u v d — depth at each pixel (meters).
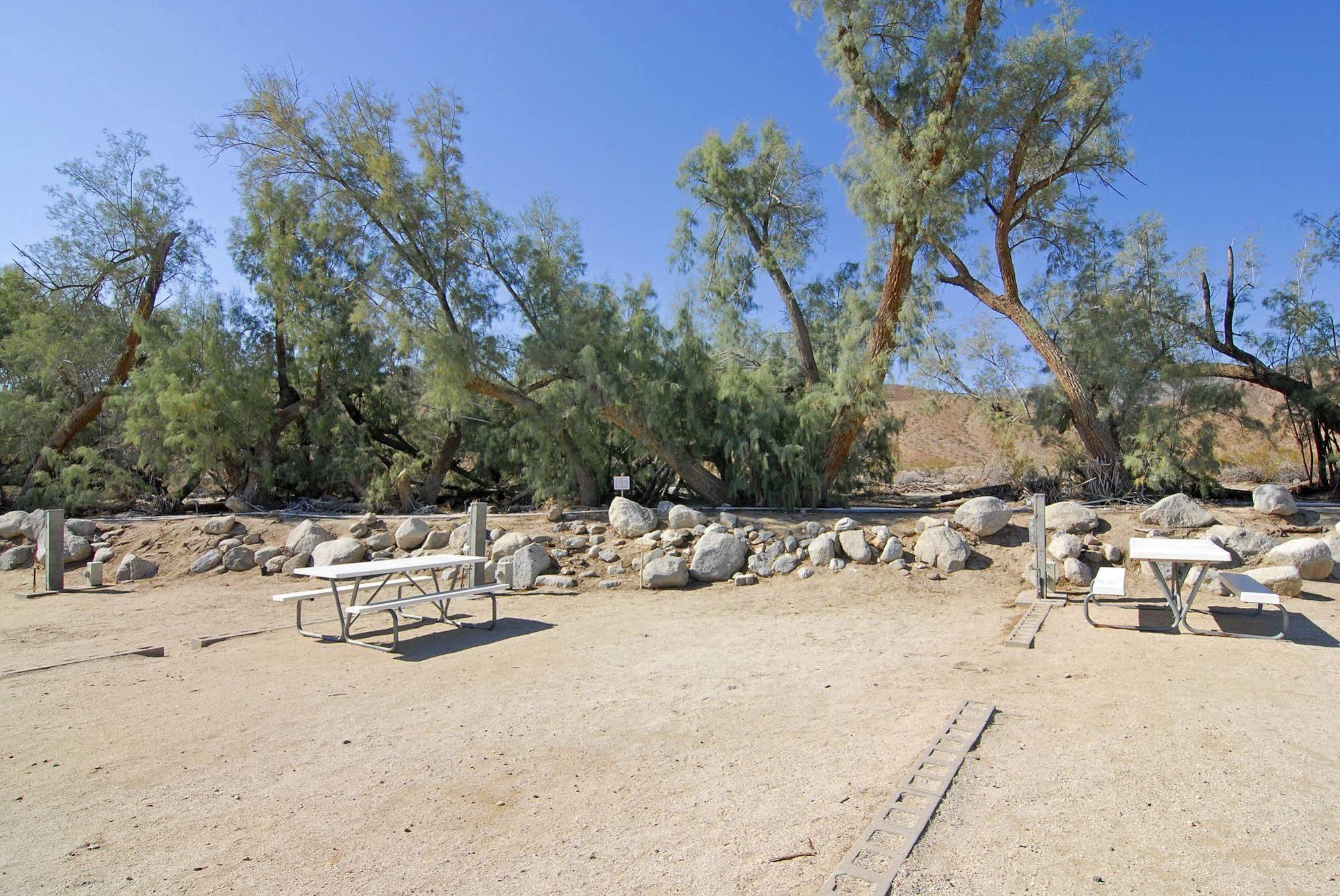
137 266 21.44
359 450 19.61
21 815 4.48
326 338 19.62
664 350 16.30
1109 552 11.66
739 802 4.41
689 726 5.83
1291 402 18.34
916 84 16.09
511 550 13.28
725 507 15.45
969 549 12.19
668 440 15.62
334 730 5.93
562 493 17.08
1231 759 4.75
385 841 4.09
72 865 3.87
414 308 15.23
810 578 11.99
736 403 15.89
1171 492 15.37
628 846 3.94
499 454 20.03
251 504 18.30
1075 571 11.12
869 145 15.95
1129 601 10.03
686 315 16.59
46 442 19.81
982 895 3.29
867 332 16.14
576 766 5.09
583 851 3.90
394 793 4.72
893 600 10.79
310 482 20.11
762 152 19.28
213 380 17.67
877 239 17.25
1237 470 22.20
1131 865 3.53
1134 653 7.43
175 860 3.92
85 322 20.61
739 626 9.59
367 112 15.37
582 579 12.53
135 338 20.30
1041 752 4.91
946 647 8.13
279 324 19.44
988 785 4.41
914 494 22.94
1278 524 12.27
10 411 19.27
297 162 15.34
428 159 15.14
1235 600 9.81
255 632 9.62
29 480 19.44
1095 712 5.69
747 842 3.91
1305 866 3.52
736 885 3.49
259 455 18.94
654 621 9.97
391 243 15.08
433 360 14.66
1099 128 16.78
